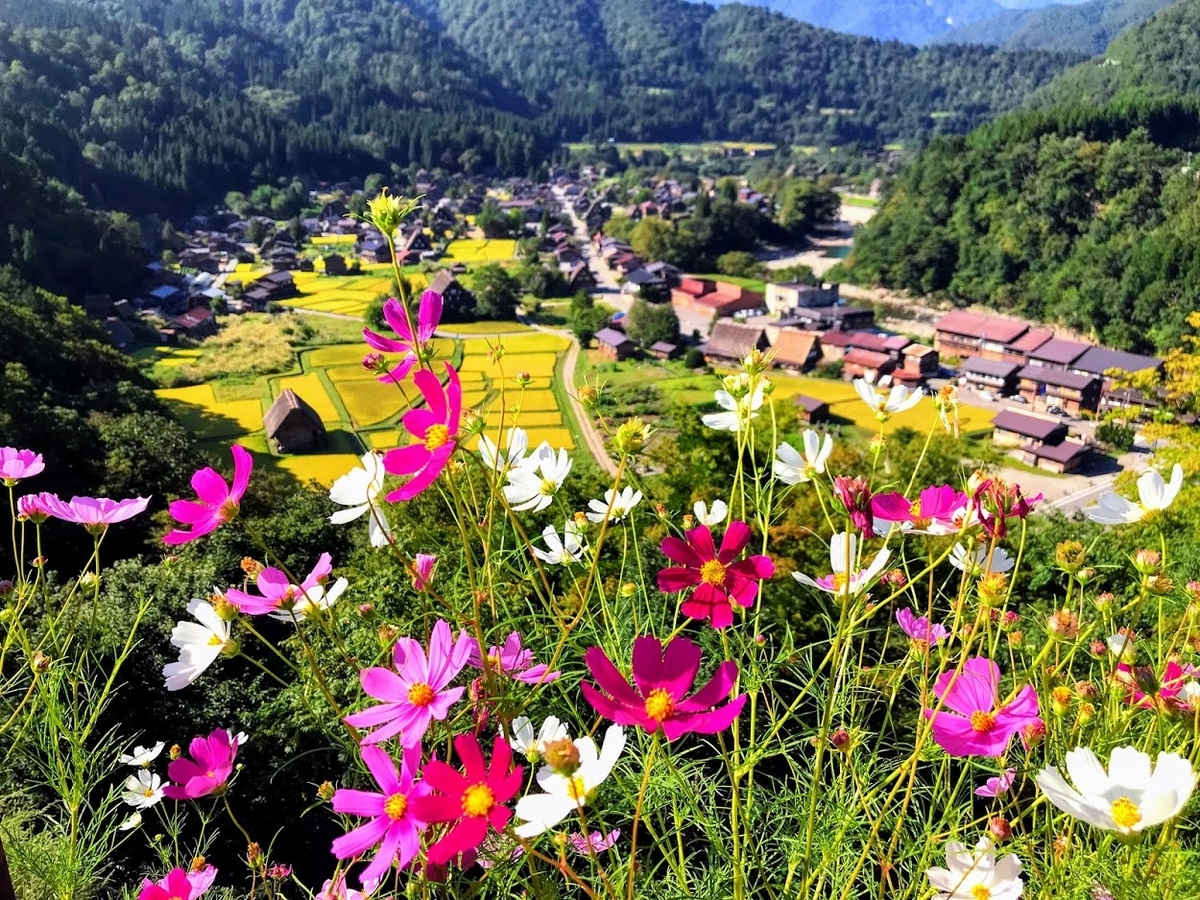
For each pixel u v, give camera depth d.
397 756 1.35
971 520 1.27
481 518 1.54
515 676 1.24
